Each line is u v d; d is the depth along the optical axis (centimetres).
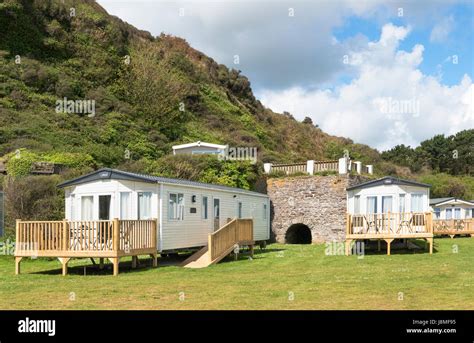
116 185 2134
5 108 4656
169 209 2175
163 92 6100
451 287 1462
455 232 3881
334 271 1866
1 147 3888
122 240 1859
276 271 1895
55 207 2650
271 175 3916
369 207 2988
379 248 2700
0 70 5103
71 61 5831
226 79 8100
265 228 3384
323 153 8331
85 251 1830
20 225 1920
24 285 1588
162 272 1886
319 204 3675
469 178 7662
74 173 3005
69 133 4575
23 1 5816
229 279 1680
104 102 5509
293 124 8875
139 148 4922
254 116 7900
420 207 2967
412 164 8444
